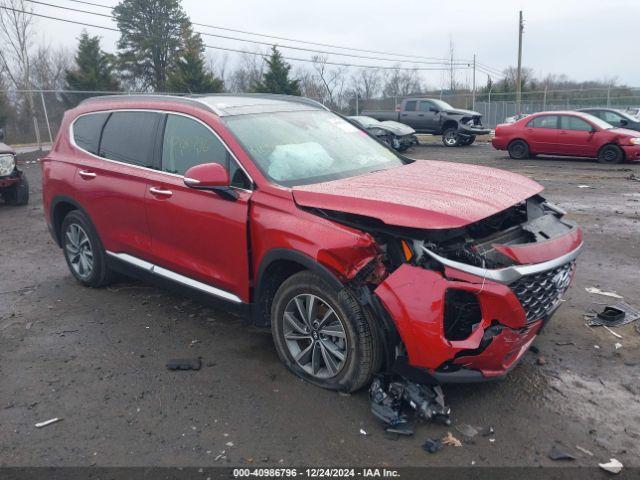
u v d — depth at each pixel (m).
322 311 3.85
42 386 4.04
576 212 9.72
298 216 3.76
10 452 3.30
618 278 6.11
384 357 3.59
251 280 4.14
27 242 8.31
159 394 3.88
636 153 16.42
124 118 5.32
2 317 5.33
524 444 3.25
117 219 5.23
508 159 18.67
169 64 49.00
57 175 5.88
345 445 3.28
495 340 3.25
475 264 3.29
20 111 30.03
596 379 3.95
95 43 41.66
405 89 50.72
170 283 4.83
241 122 4.50
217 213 4.21
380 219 3.38
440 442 3.28
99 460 3.21
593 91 36.56
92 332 4.93
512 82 52.06
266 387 3.93
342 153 4.70
